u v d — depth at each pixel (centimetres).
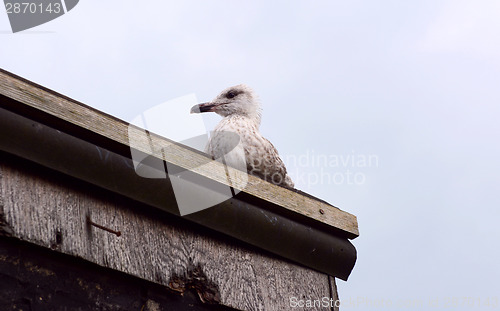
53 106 664
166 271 714
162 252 720
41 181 659
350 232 852
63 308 643
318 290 827
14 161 648
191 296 737
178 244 736
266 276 791
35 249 642
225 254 770
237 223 765
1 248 623
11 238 625
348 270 852
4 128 634
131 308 687
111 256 680
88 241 670
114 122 704
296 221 814
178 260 729
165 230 732
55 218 655
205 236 761
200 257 747
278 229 792
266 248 793
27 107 648
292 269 818
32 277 633
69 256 655
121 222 701
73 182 680
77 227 667
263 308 771
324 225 832
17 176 645
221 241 773
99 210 690
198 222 741
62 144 662
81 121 677
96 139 689
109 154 690
